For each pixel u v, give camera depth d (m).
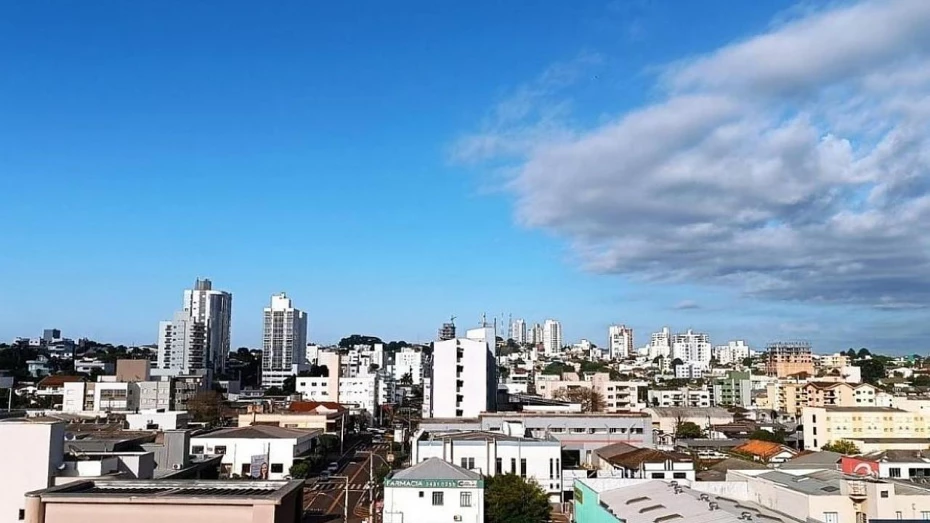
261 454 107.88
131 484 51.38
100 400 162.38
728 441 139.75
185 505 46.53
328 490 96.31
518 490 70.19
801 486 67.69
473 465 85.56
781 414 198.50
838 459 97.06
